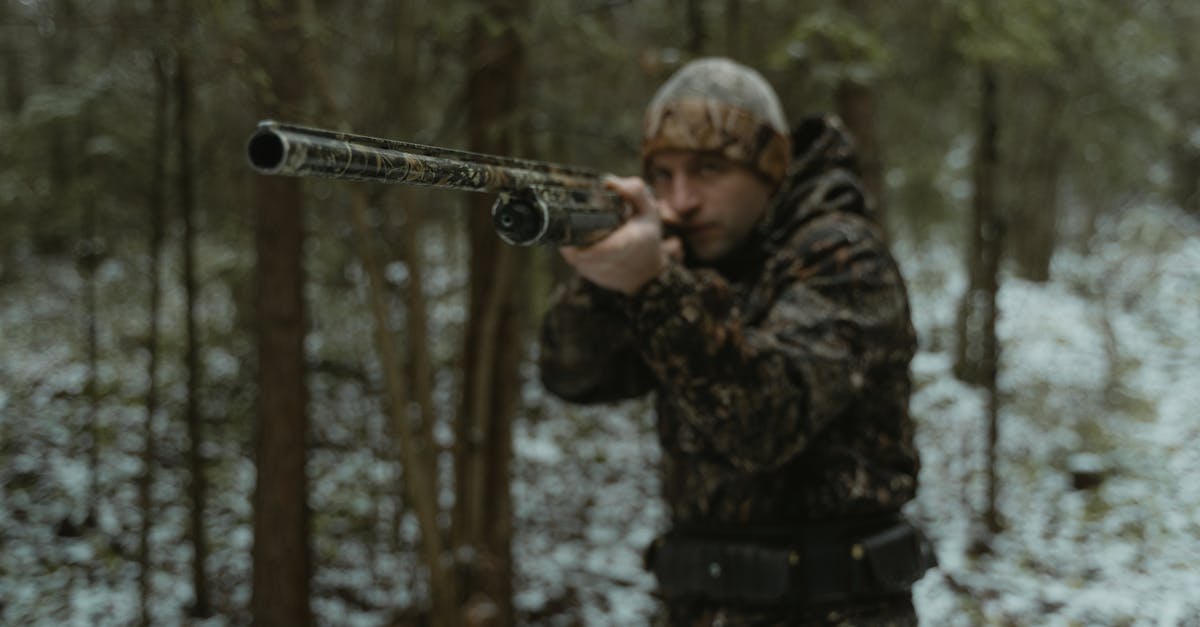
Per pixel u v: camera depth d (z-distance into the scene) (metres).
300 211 6.00
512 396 5.64
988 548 7.12
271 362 5.97
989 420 7.56
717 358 1.26
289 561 6.01
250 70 3.86
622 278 1.26
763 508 1.47
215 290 9.80
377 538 7.53
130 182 6.98
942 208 9.77
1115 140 11.56
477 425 5.11
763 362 1.28
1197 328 12.45
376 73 5.07
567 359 1.60
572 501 9.02
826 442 1.44
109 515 7.95
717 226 1.51
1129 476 8.33
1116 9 8.30
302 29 4.00
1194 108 14.72
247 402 9.37
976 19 5.84
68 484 8.20
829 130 1.60
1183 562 6.43
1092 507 7.78
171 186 7.32
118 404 9.27
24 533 7.53
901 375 1.47
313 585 6.95
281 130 0.83
